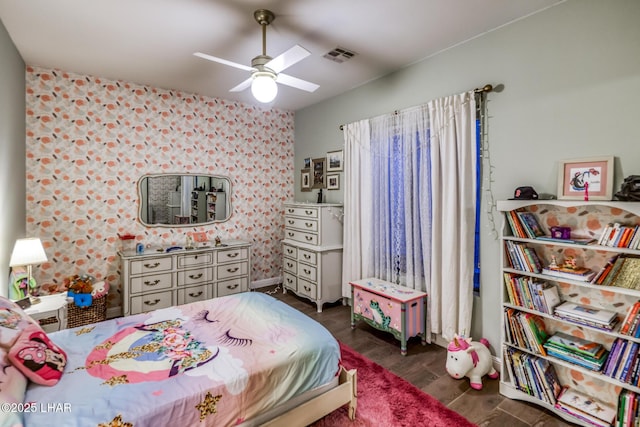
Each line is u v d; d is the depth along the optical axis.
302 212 4.19
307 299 4.35
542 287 2.09
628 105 1.90
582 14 2.07
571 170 2.10
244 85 2.57
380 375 2.47
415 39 2.69
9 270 2.55
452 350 2.39
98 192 3.59
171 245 4.09
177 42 2.71
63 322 2.61
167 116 3.99
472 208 2.67
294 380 1.71
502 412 2.06
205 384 1.46
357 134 3.76
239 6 2.18
